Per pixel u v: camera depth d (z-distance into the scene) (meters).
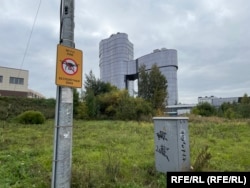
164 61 59.00
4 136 10.16
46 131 12.76
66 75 3.13
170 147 4.59
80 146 7.79
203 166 4.50
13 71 42.94
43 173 4.37
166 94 31.64
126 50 59.97
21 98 29.47
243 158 6.39
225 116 29.56
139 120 23.09
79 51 3.31
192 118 22.53
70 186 3.26
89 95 25.97
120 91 29.31
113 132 12.05
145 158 6.06
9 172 4.40
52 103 29.52
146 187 3.84
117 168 4.47
